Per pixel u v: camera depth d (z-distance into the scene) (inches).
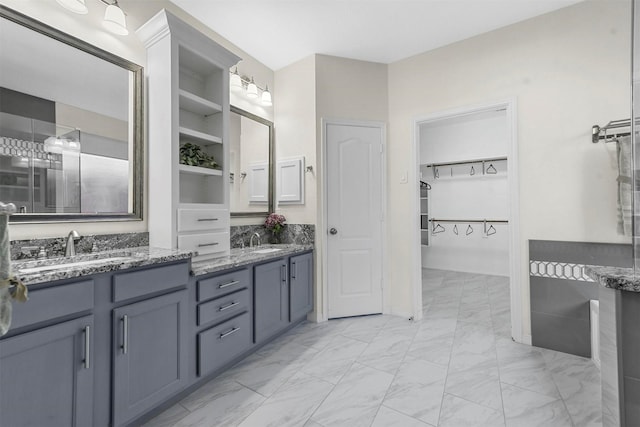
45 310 43.4
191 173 88.7
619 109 82.7
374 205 122.6
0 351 39.0
